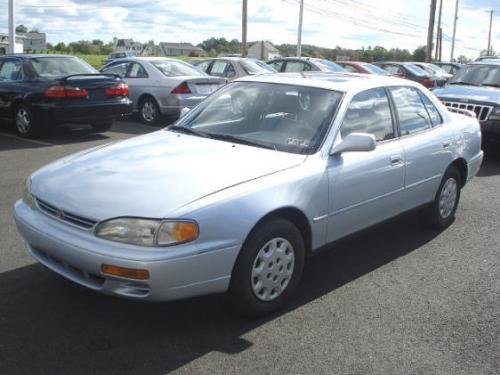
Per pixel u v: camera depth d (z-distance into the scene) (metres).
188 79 12.43
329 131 4.38
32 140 10.41
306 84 4.85
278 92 4.85
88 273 3.50
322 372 3.30
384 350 3.56
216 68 15.62
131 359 3.35
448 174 5.84
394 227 6.07
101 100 10.52
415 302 4.26
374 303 4.21
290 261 4.00
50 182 3.88
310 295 4.32
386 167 4.77
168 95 12.39
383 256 5.20
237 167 3.91
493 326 3.93
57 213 3.65
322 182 4.13
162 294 3.35
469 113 6.88
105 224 3.39
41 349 3.41
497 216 6.59
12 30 20.22
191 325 3.77
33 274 4.44
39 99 10.07
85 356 3.36
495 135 9.99
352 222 4.55
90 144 10.16
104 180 3.73
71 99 10.09
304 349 3.54
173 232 3.33
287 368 3.33
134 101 13.05
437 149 5.48
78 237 3.47
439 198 5.80
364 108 4.78
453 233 5.92
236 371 3.27
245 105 4.88
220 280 3.55
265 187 3.76
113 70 13.52
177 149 4.28
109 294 3.44
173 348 3.48
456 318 4.03
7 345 3.45
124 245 3.34
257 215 3.65
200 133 4.70
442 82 20.06
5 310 3.87
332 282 4.58
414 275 4.78
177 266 3.32
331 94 4.67
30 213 3.88
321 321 3.90
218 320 3.85
